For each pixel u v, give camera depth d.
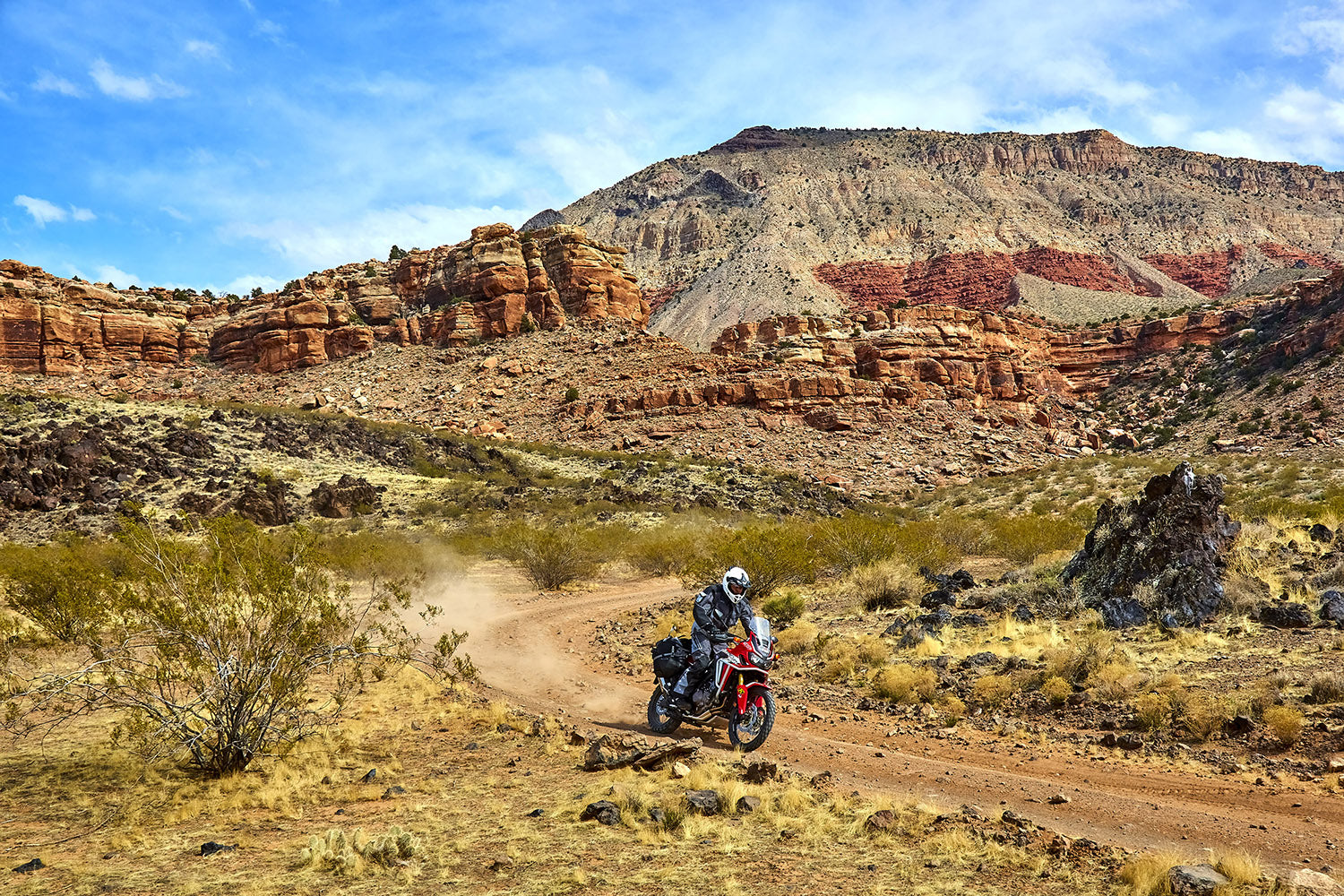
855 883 4.95
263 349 108.19
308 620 8.35
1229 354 112.75
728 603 9.16
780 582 21.06
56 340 101.88
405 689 11.20
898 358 98.06
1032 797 6.83
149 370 106.81
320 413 66.50
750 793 6.61
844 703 10.55
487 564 32.97
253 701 7.94
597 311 112.62
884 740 8.88
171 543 8.09
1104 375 125.25
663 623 16.72
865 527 23.81
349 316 112.00
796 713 10.20
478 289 111.94
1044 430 94.69
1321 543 14.34
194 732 7.80
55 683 8.40
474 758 8.14
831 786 7.00
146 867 5.40
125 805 6.80
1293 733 7.58
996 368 102.44
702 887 4.90
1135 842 5.74
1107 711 9.19
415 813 6.49
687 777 7.09
